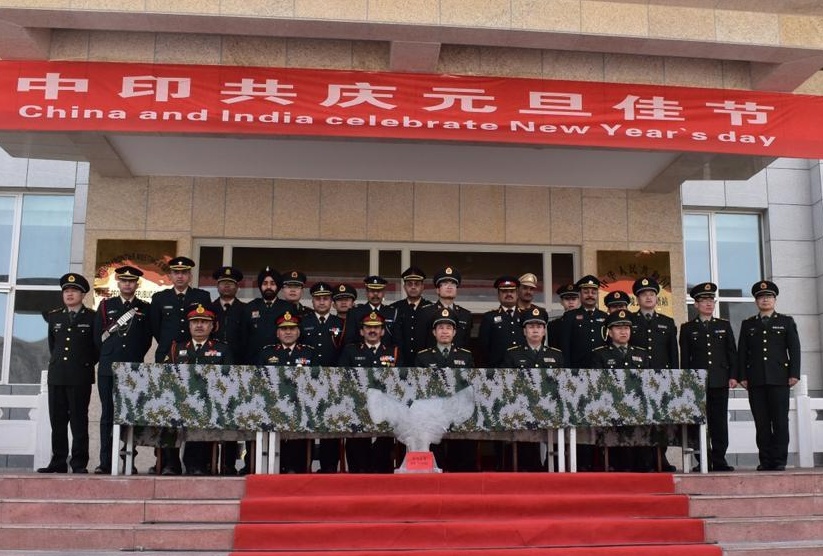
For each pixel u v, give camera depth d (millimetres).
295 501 6402
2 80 7941
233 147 9320
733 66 8672
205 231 10234
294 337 7793
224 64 8125
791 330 8570
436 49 8000
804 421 9633
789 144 8414
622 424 7379
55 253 11711
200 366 7059
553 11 7910
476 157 9641
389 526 6145
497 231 10492
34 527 6160
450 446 8023
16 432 9078
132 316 8031
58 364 7910
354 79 8164
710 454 8797
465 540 6168
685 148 8320
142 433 7250
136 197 10219
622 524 6391
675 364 8719
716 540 6484
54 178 11656
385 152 9477
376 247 10453
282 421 7039
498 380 7305
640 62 8516
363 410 7121
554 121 8250
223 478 6703
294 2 7668
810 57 8289
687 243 12438
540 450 8422
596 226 10586
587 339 8781
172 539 6090
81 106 7934
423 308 8492
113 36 8109
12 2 7484
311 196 10375
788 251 12352
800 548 6262
